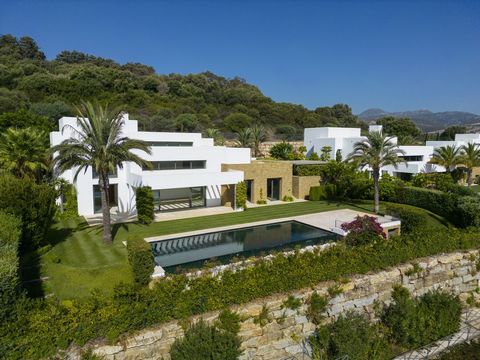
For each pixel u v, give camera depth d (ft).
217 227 77.46
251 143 171.83
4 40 284.61
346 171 118.93
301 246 63.72
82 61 320.70
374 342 36.70
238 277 38.81
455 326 41.45
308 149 165.48
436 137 271.49
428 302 42.83
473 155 143.64
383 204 107.34
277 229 79.46
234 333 34.09
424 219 76.07
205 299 35.70
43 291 42.63
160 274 48.29
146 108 216.95
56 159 60.64
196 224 80.43
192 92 263.08
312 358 36.58
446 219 90.84
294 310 38.83
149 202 80.43
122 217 86.94
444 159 147.43
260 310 36.96
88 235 68.80
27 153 80.12
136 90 235.61
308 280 41.42
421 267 49.21
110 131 60.54
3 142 82.69
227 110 253.24
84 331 29.40
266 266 41.93
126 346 30.55
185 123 198.08
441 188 117.50
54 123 156.97
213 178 91.40
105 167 60.08
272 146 179.93
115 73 241.35
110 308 31.12
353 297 43.06
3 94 173.99
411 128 280.51
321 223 82.33
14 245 37.17
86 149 59.77
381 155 94.68
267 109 263.08
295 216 90.07
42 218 54.75
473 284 54.44
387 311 43.11
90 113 59.57
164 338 32.30
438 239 53.98
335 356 34.22
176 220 84.74
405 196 106.93
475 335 40.55
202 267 48.42
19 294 30.68
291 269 42.04
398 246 50.67
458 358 34.04
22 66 223.71
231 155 109.70
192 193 101.55
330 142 150.30
